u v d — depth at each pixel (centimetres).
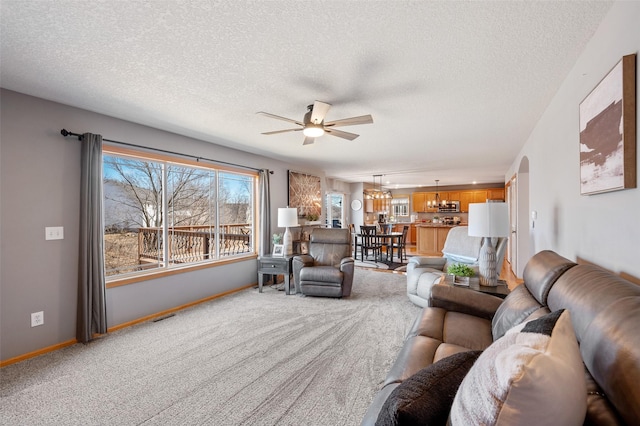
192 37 170
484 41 175
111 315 299
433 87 238
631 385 65
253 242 502
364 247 750
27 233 247
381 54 189
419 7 145
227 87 236
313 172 664
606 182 148
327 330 294
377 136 389
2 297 234
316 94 250
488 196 998
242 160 472
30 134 250
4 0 137
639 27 123
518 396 53
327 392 192
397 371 135
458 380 86
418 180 928
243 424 164
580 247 193
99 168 284
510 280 498
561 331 70
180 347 259
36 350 249
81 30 162
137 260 345
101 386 201
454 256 381
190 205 409
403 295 421
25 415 173
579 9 148
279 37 170
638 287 93
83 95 250
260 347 257
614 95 139
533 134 355
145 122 323
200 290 392
